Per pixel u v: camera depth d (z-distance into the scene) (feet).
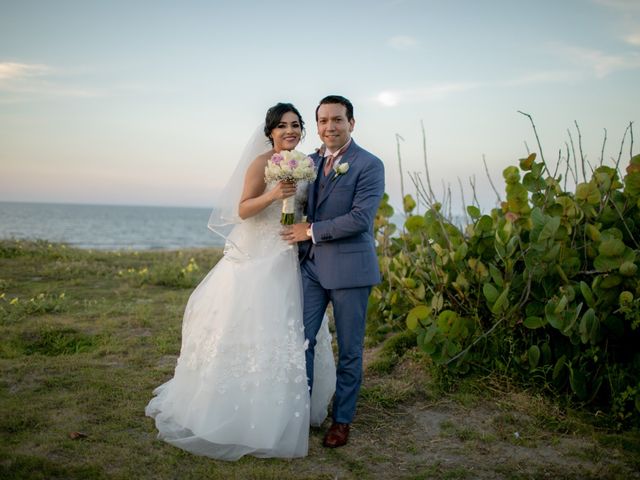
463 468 10.14
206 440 10.41
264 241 11.80
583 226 14.24
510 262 13.71
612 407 12.10
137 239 168.86
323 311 12.01
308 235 11.39
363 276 11.34
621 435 11.39
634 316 11.94
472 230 15.38
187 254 43.16
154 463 9.92
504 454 10.75
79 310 21.65
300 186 12.07
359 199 11.18
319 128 11.71
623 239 13.97
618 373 12.57
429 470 10.06
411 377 14.78
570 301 13.02
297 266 11.89
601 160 14.52
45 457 9.84
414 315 13.69
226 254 12.00
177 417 11.25
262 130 12.29
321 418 12.26
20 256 37.06
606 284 12.44
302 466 10.22
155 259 39.14
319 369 12.32
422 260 17.22
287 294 11.35
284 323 11.05
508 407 12.78
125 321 19.99
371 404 13.24
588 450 10.78
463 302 15.49
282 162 10.75
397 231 20.85
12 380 13.75
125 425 11.46
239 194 12.01
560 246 13.19
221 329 10.91
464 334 13.80
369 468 10.18
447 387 13.94
